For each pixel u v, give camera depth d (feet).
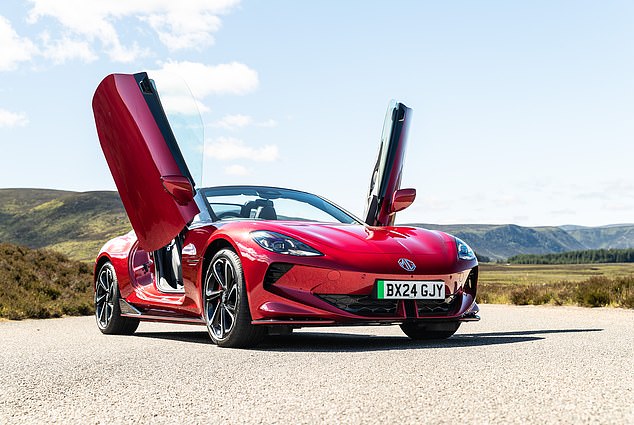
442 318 14.71
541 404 7.14
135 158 17.12
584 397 7.46
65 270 45.01
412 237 15.66
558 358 10.77
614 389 7.94
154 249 17.66
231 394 8.32
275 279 14.03
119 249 19.79
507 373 9.23
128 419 7.14
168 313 17.54
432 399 7.54
